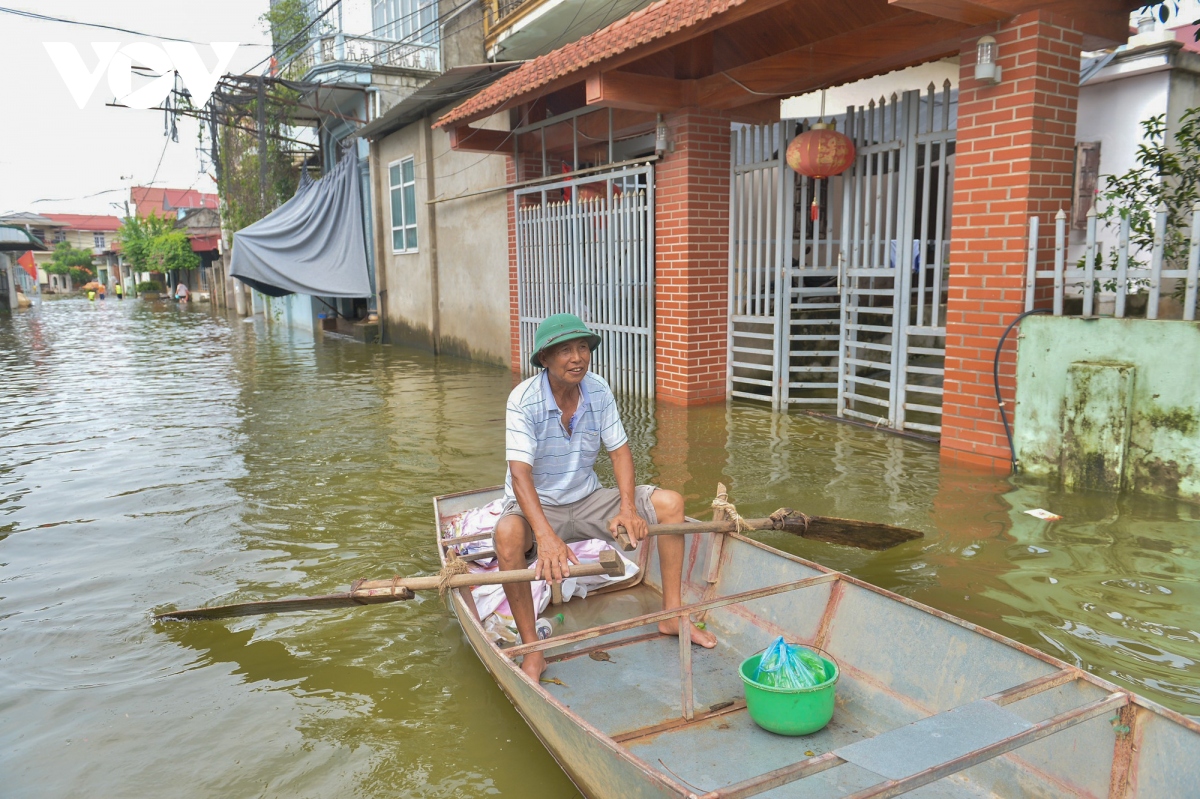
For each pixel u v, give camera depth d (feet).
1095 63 25.27
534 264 37.17
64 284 218.59
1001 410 19.34
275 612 13.38
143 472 23.18
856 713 10.26
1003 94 18.66
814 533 13.66
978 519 16.26
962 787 8.97
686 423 26.13
